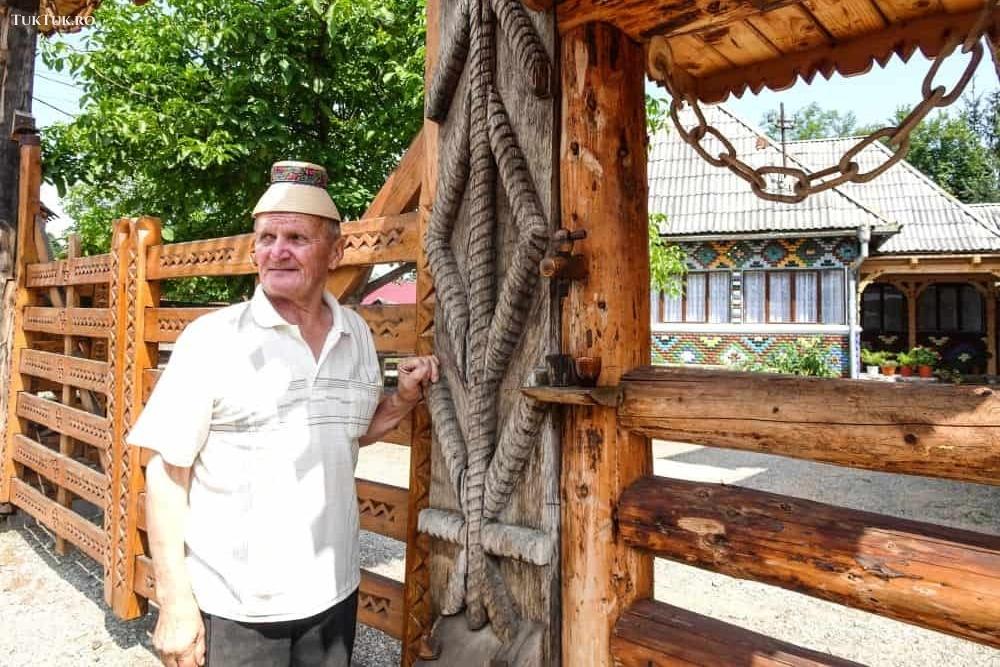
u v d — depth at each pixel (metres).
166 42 6.77
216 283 7.86
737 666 1.53
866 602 1.39
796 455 1.50
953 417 1.30
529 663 1.74
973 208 18.62
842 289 14.93
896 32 2.27
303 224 1.83
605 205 1.75
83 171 6.84
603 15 1.71
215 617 1.78
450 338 2.08
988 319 17.28
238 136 6.54
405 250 2.42
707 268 15.90
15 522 5.51
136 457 3.55
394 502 2.51
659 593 4.24
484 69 1.94
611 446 1.75
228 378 1.76
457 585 1.95
